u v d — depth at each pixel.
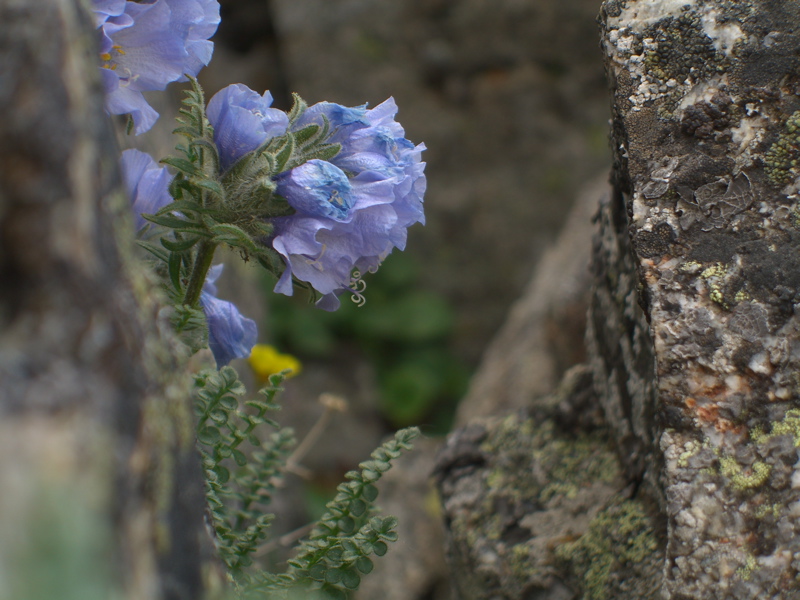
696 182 0.38
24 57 0.30
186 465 0.31
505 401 0.66
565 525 0.41
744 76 0.39
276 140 0.37
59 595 0.24
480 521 0.43
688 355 0.37
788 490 0.36
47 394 0.27
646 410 0.40
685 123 0.39
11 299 0.28
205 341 0.38
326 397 0.48
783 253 0.37
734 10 0.39
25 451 0.26
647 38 0.39
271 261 0.38
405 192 0.38
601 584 0.39
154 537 0.30
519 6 1.05
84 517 0.26
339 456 0.96
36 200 0.29
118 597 0.27
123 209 0.31
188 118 0.38
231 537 0.38
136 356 0.30
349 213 0.37
